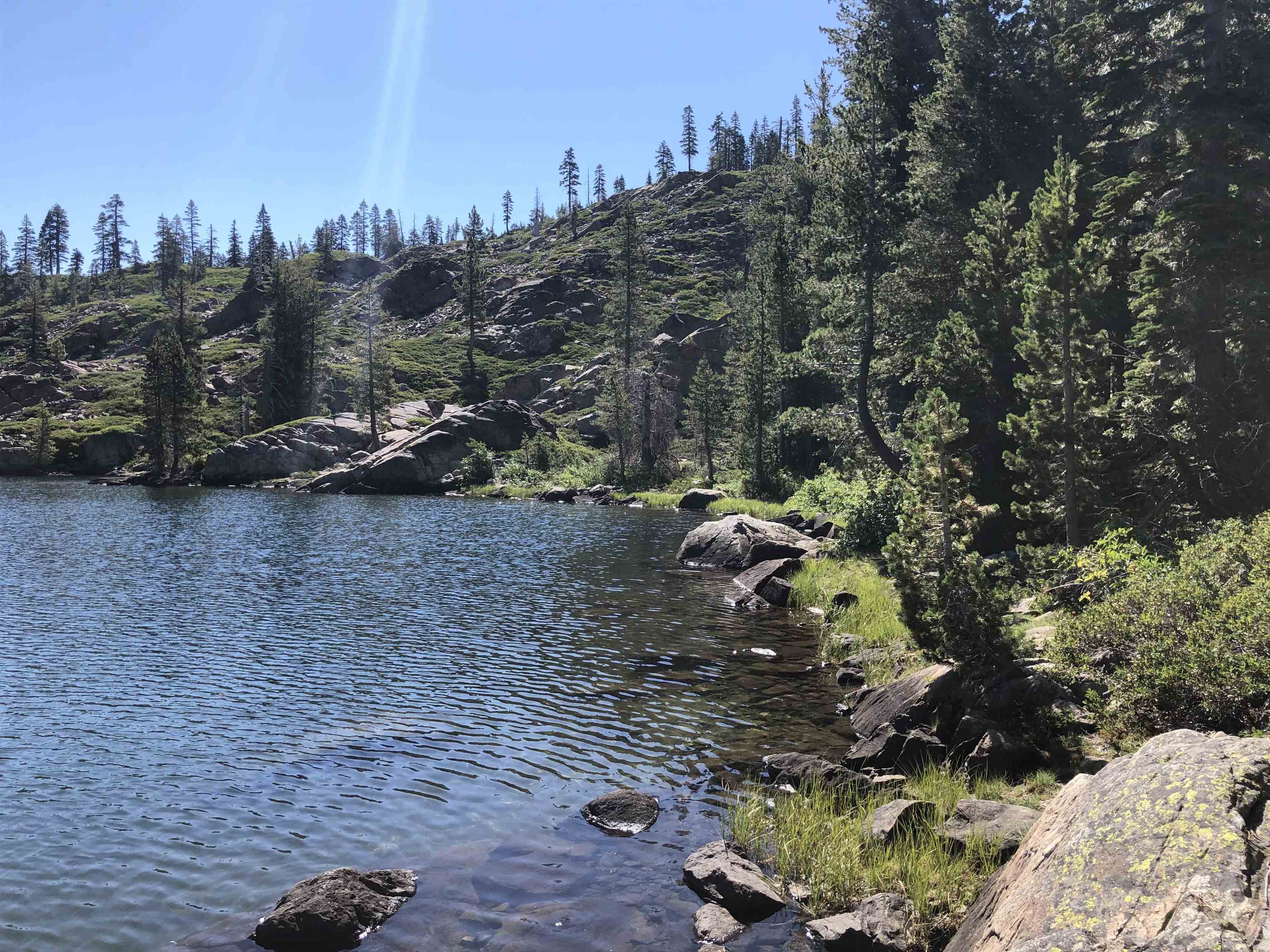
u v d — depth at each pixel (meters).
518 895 9.58
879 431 46.75
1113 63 34.34
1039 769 11.86
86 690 18.09
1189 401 24.81
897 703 14.83
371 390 105.06
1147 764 6.39
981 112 41.84
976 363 30.22
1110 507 23.89
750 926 8.87
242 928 8.96
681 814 11.84
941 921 8.42
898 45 51.59
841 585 28.16
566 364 139.88
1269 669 10.14
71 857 10.59
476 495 86.06
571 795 12.59
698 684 18.42
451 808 12.13
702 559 37.81
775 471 75.31
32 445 105.25
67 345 165.25
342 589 30.52
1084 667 13.22
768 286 75.88
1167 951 4.55
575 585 31.73
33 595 28.84
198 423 103.25
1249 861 4.95
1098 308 26.64
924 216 42.03
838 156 44.28
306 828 11.47
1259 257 24.12
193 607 27.08
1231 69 27.75
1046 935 5.28
